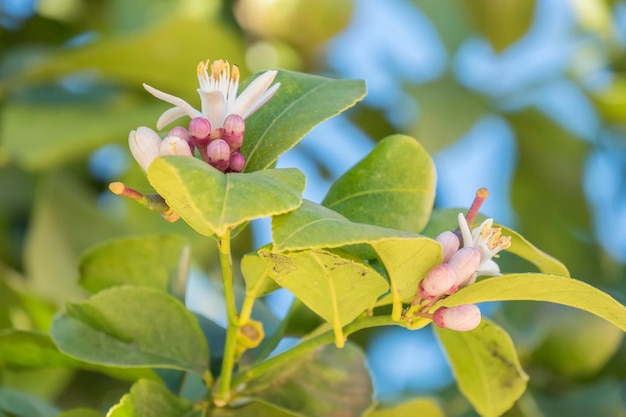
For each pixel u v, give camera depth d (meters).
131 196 0.77
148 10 1.22
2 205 1.16
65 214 1.09
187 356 0.85
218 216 0.74
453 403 1.08
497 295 0.79
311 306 0.80
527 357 1.06
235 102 0.79
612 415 1.03
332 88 0.83
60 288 1.07
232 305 0.82
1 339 0.88
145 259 0.91
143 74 1.14
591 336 1.05
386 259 0.78
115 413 0.81
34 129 1.11
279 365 0.85
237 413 0.84
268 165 0.80
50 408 0.91
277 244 0.75
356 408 0.85
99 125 1.11
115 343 0.85
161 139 0.80
